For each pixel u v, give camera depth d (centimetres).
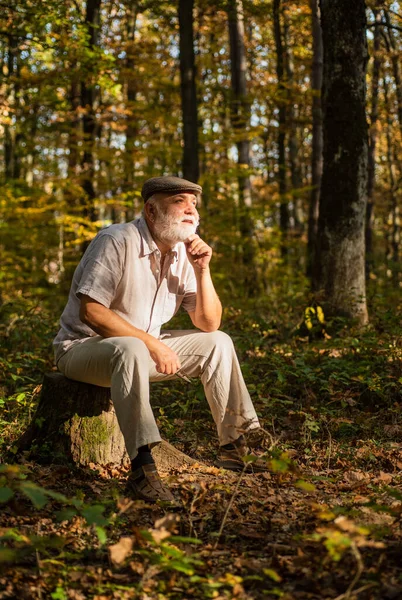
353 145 813
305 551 280
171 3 1348
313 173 1431
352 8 798
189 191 394
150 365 410
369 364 579
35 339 705
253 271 1425
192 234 411
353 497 346
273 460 275
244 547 293
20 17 1027
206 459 435
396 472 406
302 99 1467
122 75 1496
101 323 379
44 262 1628
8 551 236
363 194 821
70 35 1091
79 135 1445
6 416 489
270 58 2014
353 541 232
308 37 1731
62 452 404
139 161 1505
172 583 249
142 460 351
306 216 2536
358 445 455
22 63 1634
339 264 817
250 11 1380
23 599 240
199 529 312
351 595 238
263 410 519
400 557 270
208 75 2044
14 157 1953
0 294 1265
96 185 1504
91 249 394
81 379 400
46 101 1434
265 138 1909
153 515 319
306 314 774
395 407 519
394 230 2127
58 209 1433
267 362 616
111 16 1641
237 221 1502
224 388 404
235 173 1449
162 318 412
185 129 1205
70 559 278
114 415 411
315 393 563
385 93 1773
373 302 907
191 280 423
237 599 246
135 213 1684
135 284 392
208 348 405
